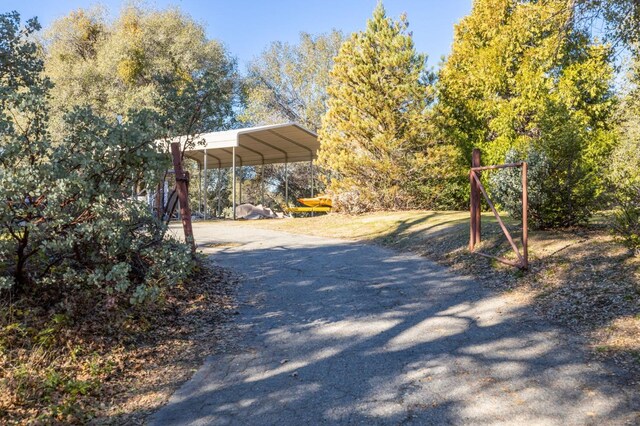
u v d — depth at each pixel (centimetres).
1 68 680
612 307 591
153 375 490
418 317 652
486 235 1064
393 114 1773
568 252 818
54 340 505
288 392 442
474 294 747
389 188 1864
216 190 3822
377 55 1845
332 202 2033
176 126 897
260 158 2994
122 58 3175
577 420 360
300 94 4038
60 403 410
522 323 596
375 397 422
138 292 516
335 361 514
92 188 499
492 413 379
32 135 535
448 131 1998
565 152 960
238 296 793
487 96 1992
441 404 400
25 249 573
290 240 1431
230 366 512
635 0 961
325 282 869
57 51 3391
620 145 1039
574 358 476
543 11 1136
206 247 1283
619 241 739
